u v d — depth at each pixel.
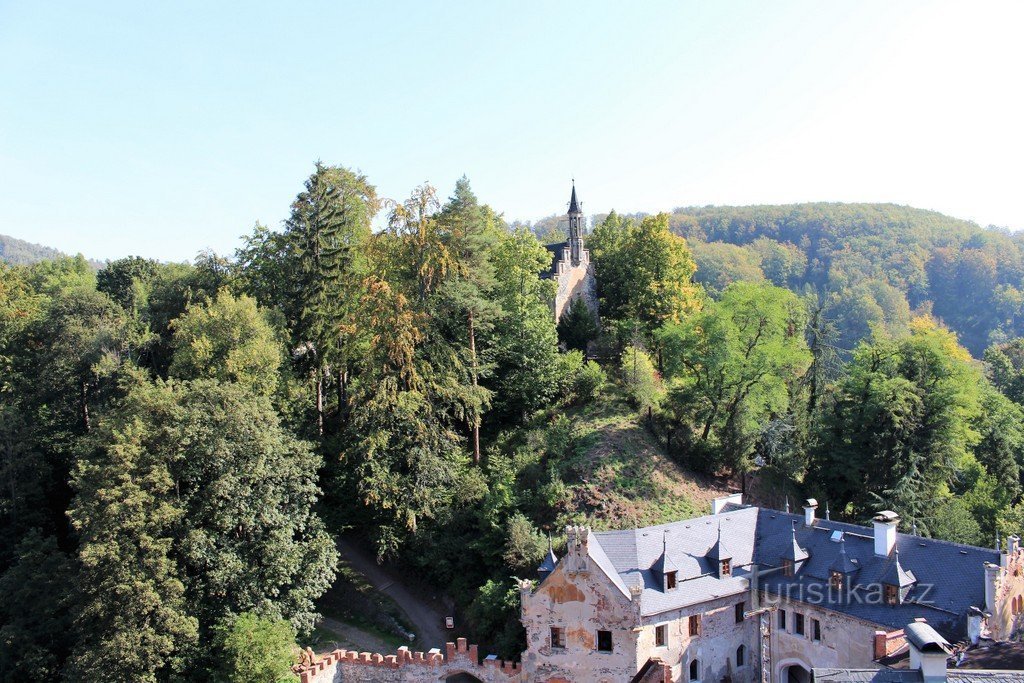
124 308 89.00
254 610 51.53
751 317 69.56
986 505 68.88
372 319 63.38
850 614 43.62
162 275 101.25
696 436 72.38
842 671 27.27
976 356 153.00
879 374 67.12
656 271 95.12
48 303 82.94
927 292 170.88
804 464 71.38
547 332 77.62
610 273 102.88
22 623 52.16
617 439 70.38
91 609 46.97
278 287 76.06
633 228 105.81
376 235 70.38
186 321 65.50
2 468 64.19
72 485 52.81
